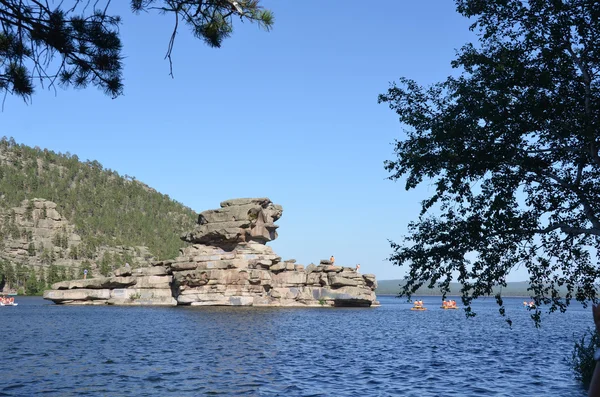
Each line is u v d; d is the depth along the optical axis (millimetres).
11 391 21922
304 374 27891
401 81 16328
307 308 106500
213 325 61750
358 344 44531
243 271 101188
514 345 45156
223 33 9648
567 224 14891
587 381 24469
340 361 33375
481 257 15133
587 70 13969
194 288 103688
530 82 13727
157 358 33438
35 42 8438
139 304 111812
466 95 14797
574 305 198000
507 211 14117
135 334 50156
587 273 15516
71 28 8352
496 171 14602
